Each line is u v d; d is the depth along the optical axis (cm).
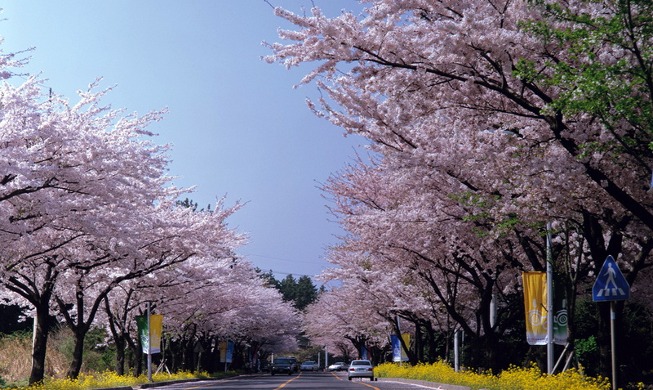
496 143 1666
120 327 3897
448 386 2883
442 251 2648
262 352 11444
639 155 1390
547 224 1764
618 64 1148
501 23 1411
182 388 3284
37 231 2077
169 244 3014
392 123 1773
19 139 1781
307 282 16525
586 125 1416
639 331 3259
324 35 1412
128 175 2139
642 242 1997
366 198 2831
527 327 2039
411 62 1434
